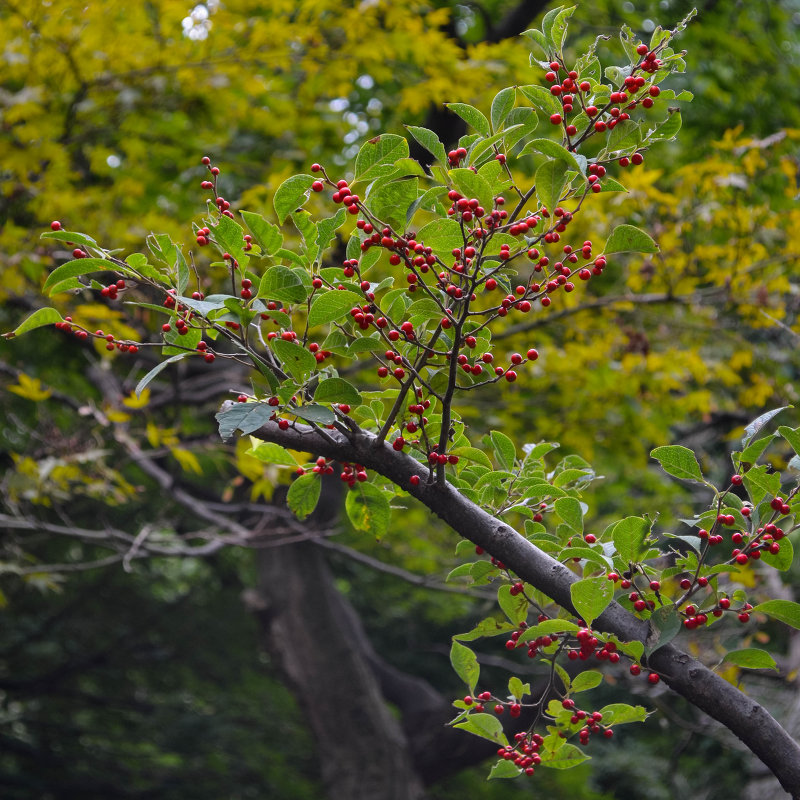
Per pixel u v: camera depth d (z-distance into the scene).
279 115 7.25
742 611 2.18
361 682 9.91
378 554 11.98
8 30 5.77
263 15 7.29
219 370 7.73
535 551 2.28
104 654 14.16
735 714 2.04
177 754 14.39
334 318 2.08
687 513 9.05
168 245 2.17
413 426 2.35
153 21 6.85
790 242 6.03
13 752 14.25
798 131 5.91
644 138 2.07
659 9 8.33
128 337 5.21
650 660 2.13
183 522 10.42
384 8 6.36
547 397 8.11
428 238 2.14
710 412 8.10
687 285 6.38
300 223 2.19
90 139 6.66
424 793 9.80
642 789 13.25
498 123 2.12
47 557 12.62
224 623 14.60
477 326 2.24
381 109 8.27
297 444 2.36
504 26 7.83
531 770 2.37
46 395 5.30
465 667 2.47
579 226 6.31
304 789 13.58
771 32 9.02
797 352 7.26
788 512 2.14
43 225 6.02
